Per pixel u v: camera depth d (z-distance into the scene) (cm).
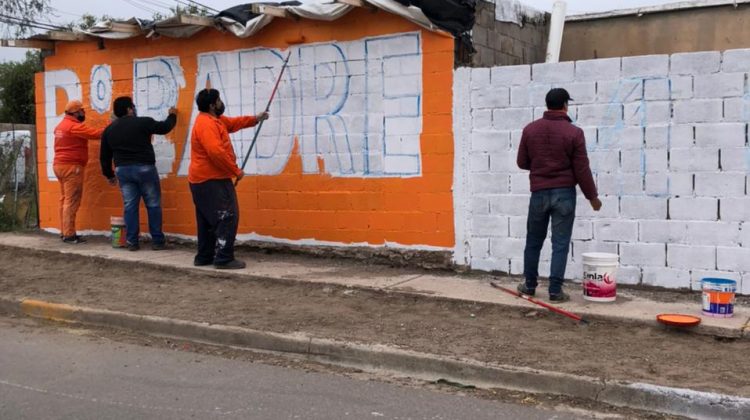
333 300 711
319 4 830
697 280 681
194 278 819
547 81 733
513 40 941
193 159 817
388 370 554
